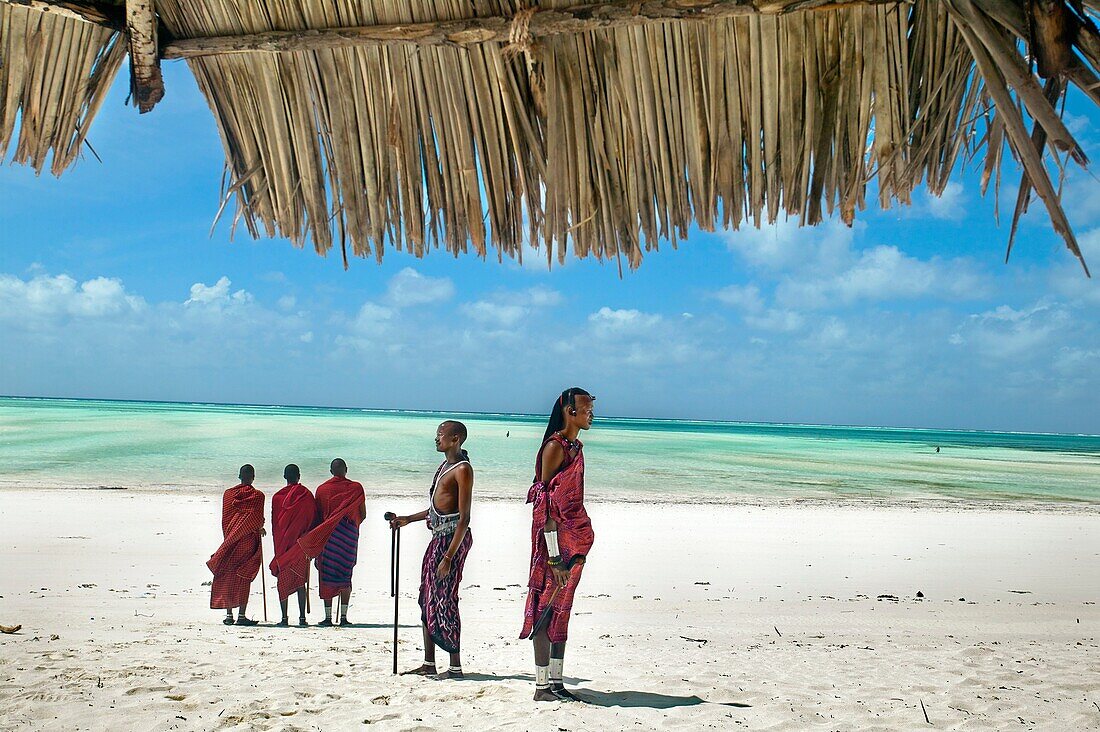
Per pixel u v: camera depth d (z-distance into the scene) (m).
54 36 3.36
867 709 4.40
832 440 75.88
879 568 11.77
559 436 4.44
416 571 11.08
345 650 6.21
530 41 3.15
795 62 3.12
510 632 7.30
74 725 3.78
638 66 3.23
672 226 3.33
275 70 3.48
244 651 5.93
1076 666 5.84
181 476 23.47
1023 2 2.14
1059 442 104.81
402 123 3.47
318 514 8.02
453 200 3.50
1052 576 11.35
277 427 57.97
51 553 11.28
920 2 2.96
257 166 3.64
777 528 15.96
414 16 3.28
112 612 7.77
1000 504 21.70
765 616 8.41
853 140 3.12
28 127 3.42
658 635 7.26
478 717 4.05
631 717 4.11
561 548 4.44
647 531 15.17
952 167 3.05
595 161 3.35
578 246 3.39
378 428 60.50
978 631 7.70
